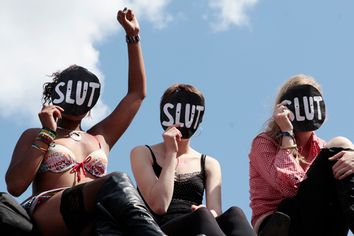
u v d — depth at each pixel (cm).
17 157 591
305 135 674
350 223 591
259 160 662
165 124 647
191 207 620
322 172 619
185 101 650
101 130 641
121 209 525
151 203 616
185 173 641
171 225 575
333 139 641
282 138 657
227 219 574
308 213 612
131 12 680
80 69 626
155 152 651
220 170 659
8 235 548
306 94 668
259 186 663
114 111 653
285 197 644
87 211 551
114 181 539
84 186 554
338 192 605
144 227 516
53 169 592
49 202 562
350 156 609
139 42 675
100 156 612
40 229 559
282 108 664
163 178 620
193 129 649
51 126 590
